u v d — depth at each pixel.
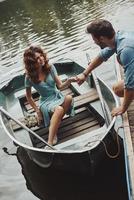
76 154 4.89
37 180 5.74
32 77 5.65
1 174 6.12
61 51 12.05
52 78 5.82
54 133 5.49
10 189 5.69
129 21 13.38
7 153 6.70
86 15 16.25
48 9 19.97
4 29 18.03
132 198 3.96
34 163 6.05
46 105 5.78
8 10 23.14
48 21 17.11
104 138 5.02
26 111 7.05
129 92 4.48
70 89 7.40
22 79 8.09
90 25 4.41
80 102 6.35
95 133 5.40
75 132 5.83
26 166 6.16
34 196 5.41
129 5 15.75
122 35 4.38
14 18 20.17
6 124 6.29
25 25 17.62
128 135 4.86
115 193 5.02
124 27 12.82
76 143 5.27
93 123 5.96
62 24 15.81
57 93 5.88
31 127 6.16
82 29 14.06
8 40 15.59
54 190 5.42
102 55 5.16
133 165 4.24
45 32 15.22
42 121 5.96
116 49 4.46
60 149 5.23
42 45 13.34
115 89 5.38
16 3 24.72
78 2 19.67
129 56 4.29
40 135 5.97
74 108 6.32
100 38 4.38
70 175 5.53
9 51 13.79
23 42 14.59
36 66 5.55
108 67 9.54
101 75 9.23
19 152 6.65
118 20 13.86
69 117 6.25
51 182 5.61
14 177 5.96
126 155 4.66
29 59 5.50
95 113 6.15
